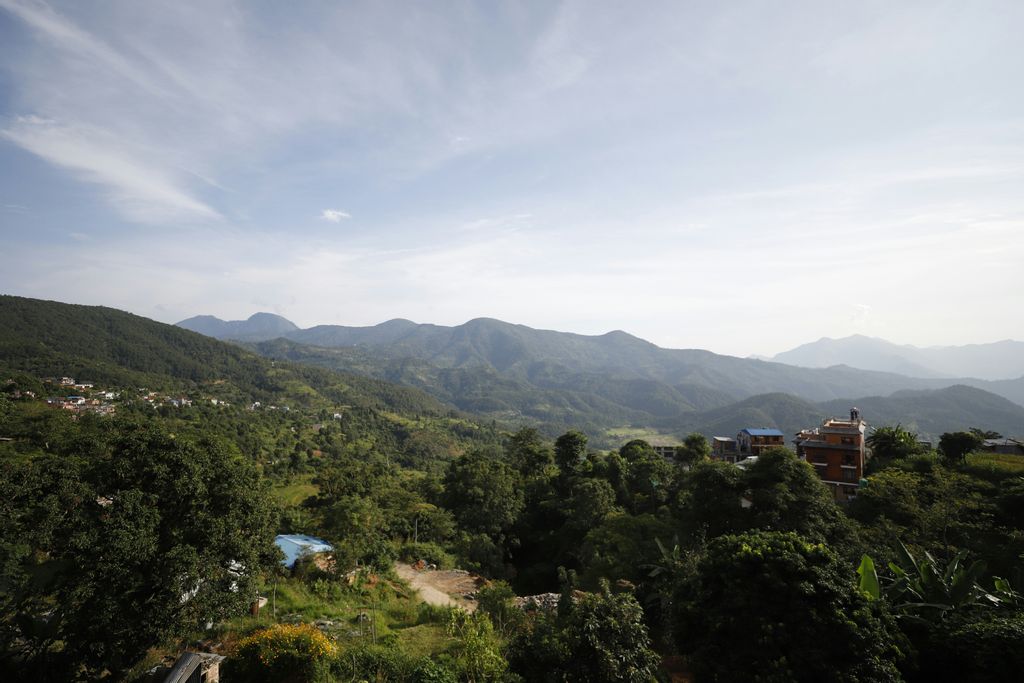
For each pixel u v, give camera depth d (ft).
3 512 38.70
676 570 65.21
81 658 37.35
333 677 40.09
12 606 37.70
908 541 73.00
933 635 37.09
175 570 40.11
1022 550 66.18
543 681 38.99
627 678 38.22
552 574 113.19
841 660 32.63
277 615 57.52
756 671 33.91
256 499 48.93
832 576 35.78
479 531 124.98
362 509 96.68
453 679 38.96
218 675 40.27
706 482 86.43
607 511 113.70
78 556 37.40
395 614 67.15
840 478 138.82
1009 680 32.07
